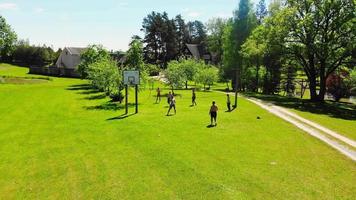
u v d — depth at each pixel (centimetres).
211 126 2841
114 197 1478
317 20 4753
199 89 6700
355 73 5700
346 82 5725
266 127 2830
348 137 2547
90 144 2347
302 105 4503
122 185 1603
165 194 1489
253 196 1445
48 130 2833
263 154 2031
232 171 1741
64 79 8981
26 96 5294
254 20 7819
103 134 2623
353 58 4716
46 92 5897
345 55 4600
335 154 2044
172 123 2966
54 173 1802
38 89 6391
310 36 4809
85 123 3083
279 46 5028
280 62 6294
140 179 1669
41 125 3052
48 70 10275
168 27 12762
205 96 5266
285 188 1520
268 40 5100
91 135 2603
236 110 3741
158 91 4547
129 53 4578
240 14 7738
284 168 1780
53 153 2162
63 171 1827
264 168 1781
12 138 2583
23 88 6494
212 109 2895
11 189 1614
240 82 6956
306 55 5109
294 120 3231
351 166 1817
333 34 4684
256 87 6831
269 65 6650
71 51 11062
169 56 12738
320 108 4309
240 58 7412
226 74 7769
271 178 1639
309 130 2764
